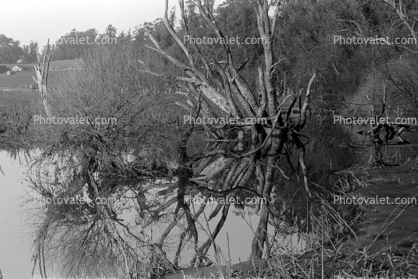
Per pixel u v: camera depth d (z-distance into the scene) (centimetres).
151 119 1852
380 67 2722
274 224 892
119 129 1675
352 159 1617
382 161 1450
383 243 710
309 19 4022
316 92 3406
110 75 1756
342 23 3719
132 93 1834
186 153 1814
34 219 1088
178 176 1453
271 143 1798
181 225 914
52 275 750
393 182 1159
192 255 766
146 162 1590
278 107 1742
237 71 1820
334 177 1337
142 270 703
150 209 1108
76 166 1575
